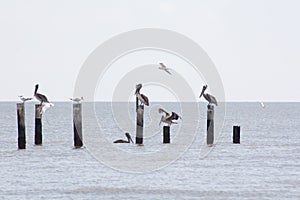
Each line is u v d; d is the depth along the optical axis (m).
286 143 53.69
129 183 32.12
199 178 33.59
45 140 54.38
